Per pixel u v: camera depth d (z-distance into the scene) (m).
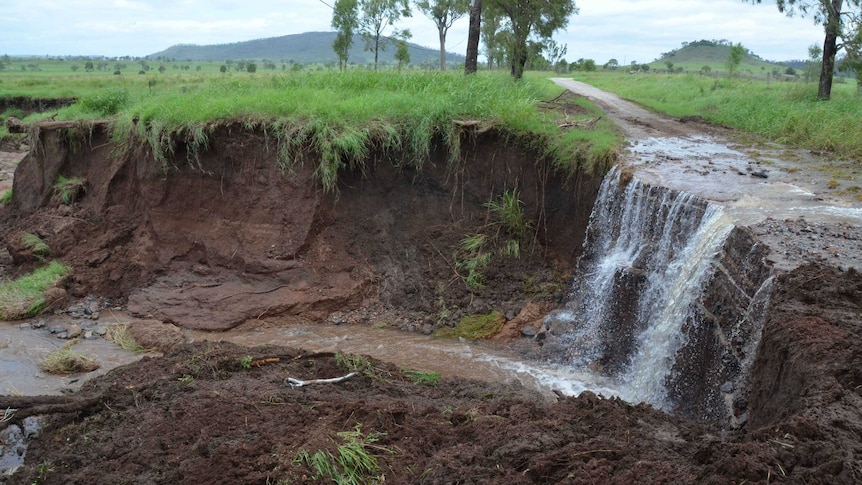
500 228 13.75
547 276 13.19
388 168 14.14
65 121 16.14
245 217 13.89
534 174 13.80
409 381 9.44
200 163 14.01
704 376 8.45
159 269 13.88
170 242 14.06
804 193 10.80
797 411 5.23
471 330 12.30
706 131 18.27
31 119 18.53
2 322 12.57
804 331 6.19
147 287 13.70
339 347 11.70
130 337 11.93
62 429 7.55
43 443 7.45
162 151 13.99
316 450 5.98
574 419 6.56
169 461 6.37
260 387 8.11
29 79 52.06
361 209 13.97
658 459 5.42
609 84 36.50
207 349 9.66
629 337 10.75
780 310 6.79
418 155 13.99
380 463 5.96
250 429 6.72
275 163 13.79
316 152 13.62
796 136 16.44
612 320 11.25
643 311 10.57
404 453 6.13
